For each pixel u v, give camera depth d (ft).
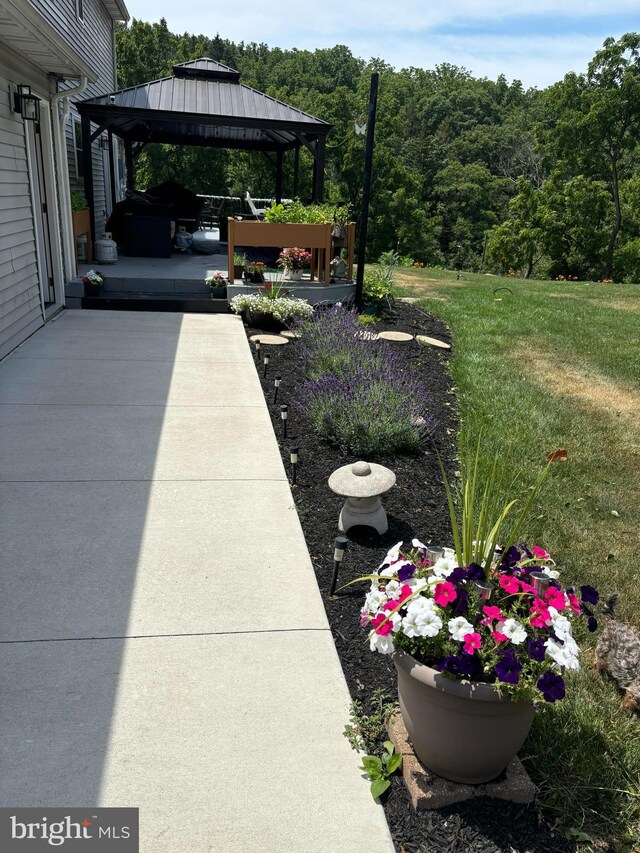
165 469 15.11
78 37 41.81
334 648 9.71
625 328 32.40
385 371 20.95
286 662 9.34
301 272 33.83
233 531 12.70
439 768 7.45
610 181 117.19
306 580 11.29
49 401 18.84
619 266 114.42
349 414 17.31
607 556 12.73
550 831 7.13
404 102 248.11
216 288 31.96
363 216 31.07
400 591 7.54
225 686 8.82
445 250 175.63
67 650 9.25
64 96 29.50
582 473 16.44
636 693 8.82
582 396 22.26
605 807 7.42
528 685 6.61
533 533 13.34
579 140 111.96
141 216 40.81
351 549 12.48
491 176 175.42
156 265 37.52
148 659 9.20
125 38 132.16
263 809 7.14
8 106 23.07
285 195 119.55
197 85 39.45
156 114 35.58
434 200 180.96
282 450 16.70
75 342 25.17
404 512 14.02
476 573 7.34
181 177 118.42
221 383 21.27
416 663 7.07
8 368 21.63
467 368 24.22
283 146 51.21
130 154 53.83
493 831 7.09
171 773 7.48
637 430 19.39
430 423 18.71
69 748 7.69
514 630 6.78
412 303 36.29
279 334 28.14
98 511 13.09
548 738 8.21
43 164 29.04
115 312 30.60
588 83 110.93
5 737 7.77
